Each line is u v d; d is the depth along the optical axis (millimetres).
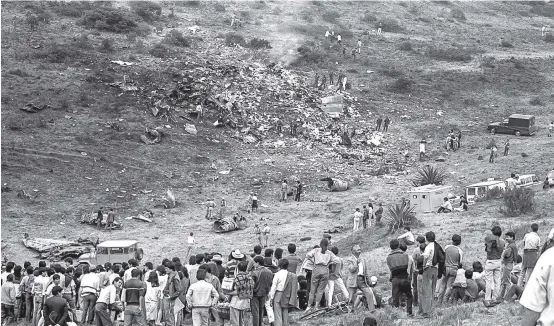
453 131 97125
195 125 90375
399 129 97500
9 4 118625
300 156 86500
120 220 68875
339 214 68875
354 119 98938
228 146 87250
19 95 89375
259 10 137250
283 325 23250
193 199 74750
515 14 161500
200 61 105938
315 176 81438
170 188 76688
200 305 23156
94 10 117750
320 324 25156
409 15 149875
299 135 91750
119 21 116375
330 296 27109
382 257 45375
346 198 74000
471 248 42812
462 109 106625
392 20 143000
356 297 27297
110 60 102188
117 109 89875
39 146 79812
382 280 36812
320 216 68875
